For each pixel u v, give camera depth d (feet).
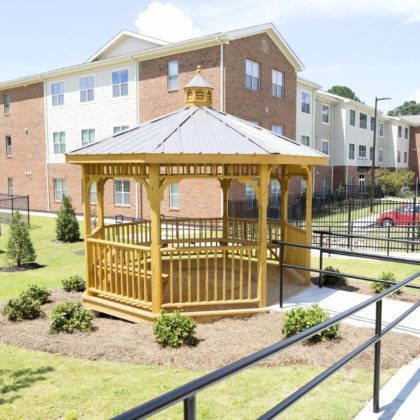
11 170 91.56
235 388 14.14
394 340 17.38
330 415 11.93
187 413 5.48
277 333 19.02
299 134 88.07
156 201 20.38
